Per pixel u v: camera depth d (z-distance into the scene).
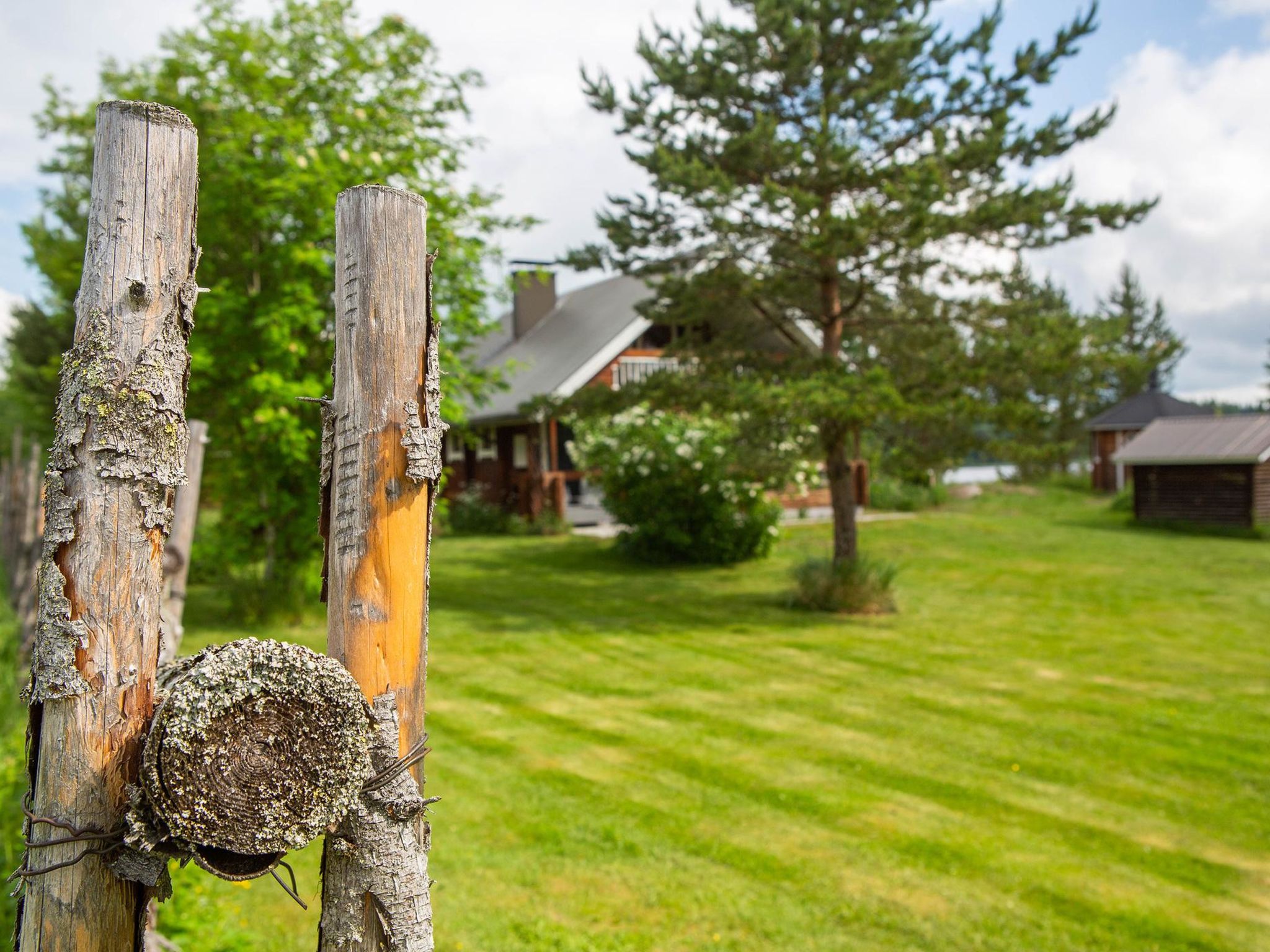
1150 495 21.98
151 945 2.90
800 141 12.09
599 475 18.08
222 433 10.57
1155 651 10.42
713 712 8.27
